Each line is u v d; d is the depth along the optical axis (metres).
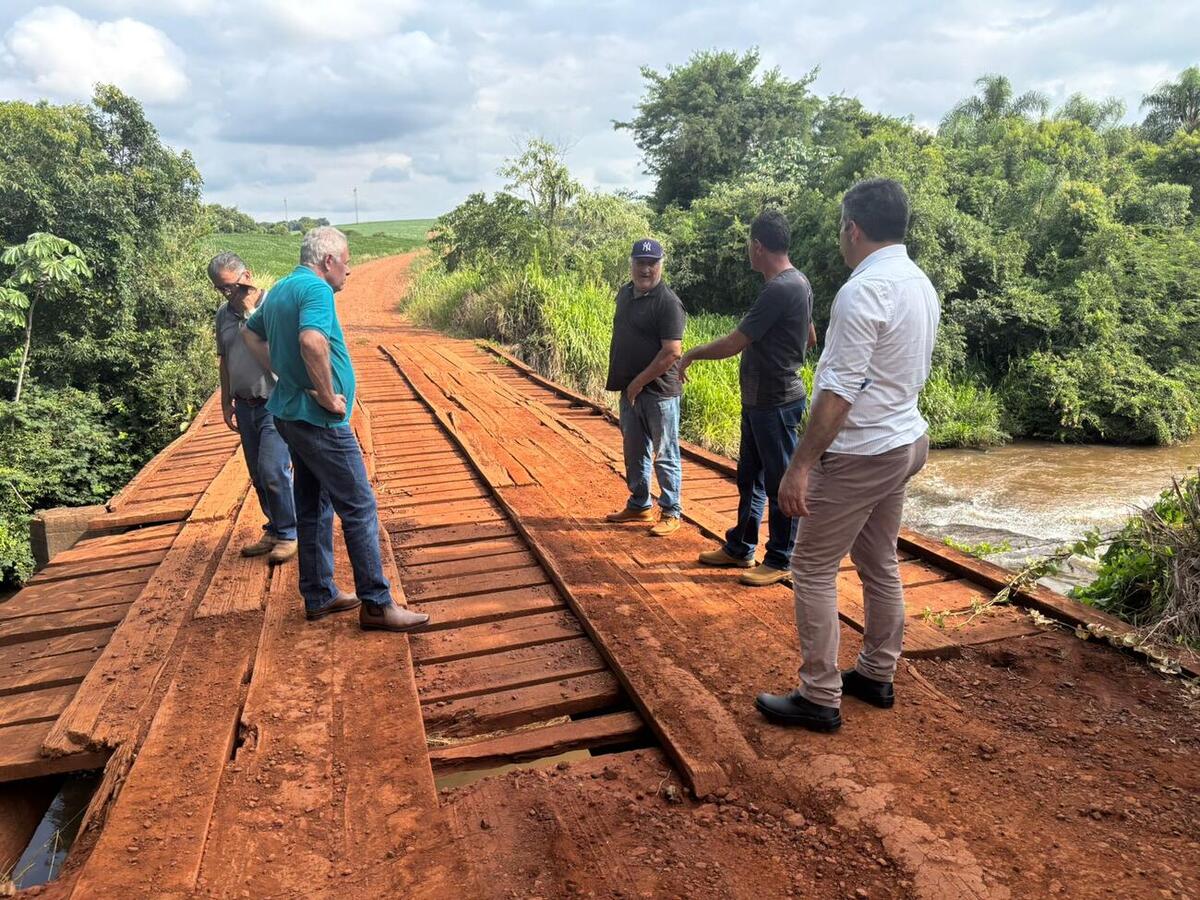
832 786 2.37
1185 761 2.52
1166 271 17.88
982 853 2.08
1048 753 2.57
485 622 3.72
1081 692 2.99
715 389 10.36
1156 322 17.20
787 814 2.29
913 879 2.00
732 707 2.85
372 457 6.97
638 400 4.70
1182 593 3.43
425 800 2.36
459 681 3.15
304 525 3.53
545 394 10.20
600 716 2.95
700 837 2.22
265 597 3.89
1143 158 28.64
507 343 15.70
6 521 9.71
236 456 6.98
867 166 19.59
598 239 19.67
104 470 12.12
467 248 20.03
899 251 2.52
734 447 9.32
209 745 2.62
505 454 6.80
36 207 13.03
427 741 2.81
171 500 5.73
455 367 12.43
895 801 2.30
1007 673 3.16
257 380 4.18
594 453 6.84
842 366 2.40
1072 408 15.12
